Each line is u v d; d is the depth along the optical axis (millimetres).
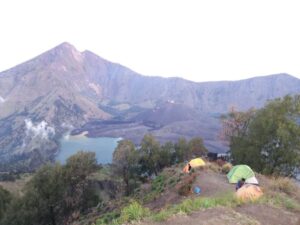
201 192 26312
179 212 11828
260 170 40750
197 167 35719
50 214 52938
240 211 13000
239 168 29438
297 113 40812
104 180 81000
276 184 21109
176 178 34094
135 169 74125
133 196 41125
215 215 11867
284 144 39312
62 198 54562
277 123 39969
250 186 19453
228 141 51750
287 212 13812
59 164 57312
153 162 76625
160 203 27578
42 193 52969
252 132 43312
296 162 38562
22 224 50062
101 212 41188
